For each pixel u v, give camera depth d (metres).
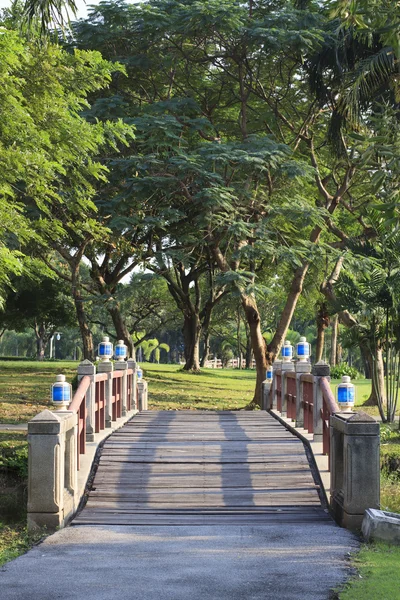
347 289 18.78
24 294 40.47
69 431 9.77
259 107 26.42
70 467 9.73
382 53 16.83
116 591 5.92
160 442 12.81
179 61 24.80
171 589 5.97
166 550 7.56
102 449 12.25
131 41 23.91
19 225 13.59
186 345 42.78
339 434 9.73
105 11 22.44
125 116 22.75
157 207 23.27
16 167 12.90
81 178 16.00
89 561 7.04
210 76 26.02
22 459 12.48
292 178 21.89
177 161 20.98
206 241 24.89
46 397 23.94
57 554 7.40
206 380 36.09
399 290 18.14
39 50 14.33
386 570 6.55
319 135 27.44
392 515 8.25
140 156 21.23
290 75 24.50
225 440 13.07
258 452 12.15
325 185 27.50
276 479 10.99
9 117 12.27
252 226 21.83
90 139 15.19
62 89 15.03
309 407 13.26
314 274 29.16
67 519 9.20
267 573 6.51
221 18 21.27
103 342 14.29
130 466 11.43
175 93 26.62
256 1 23.83
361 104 19.06
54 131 14.56
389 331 19.77
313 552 7.41
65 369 36.97
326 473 10.94
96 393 13.15
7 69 12.21
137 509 9.95
